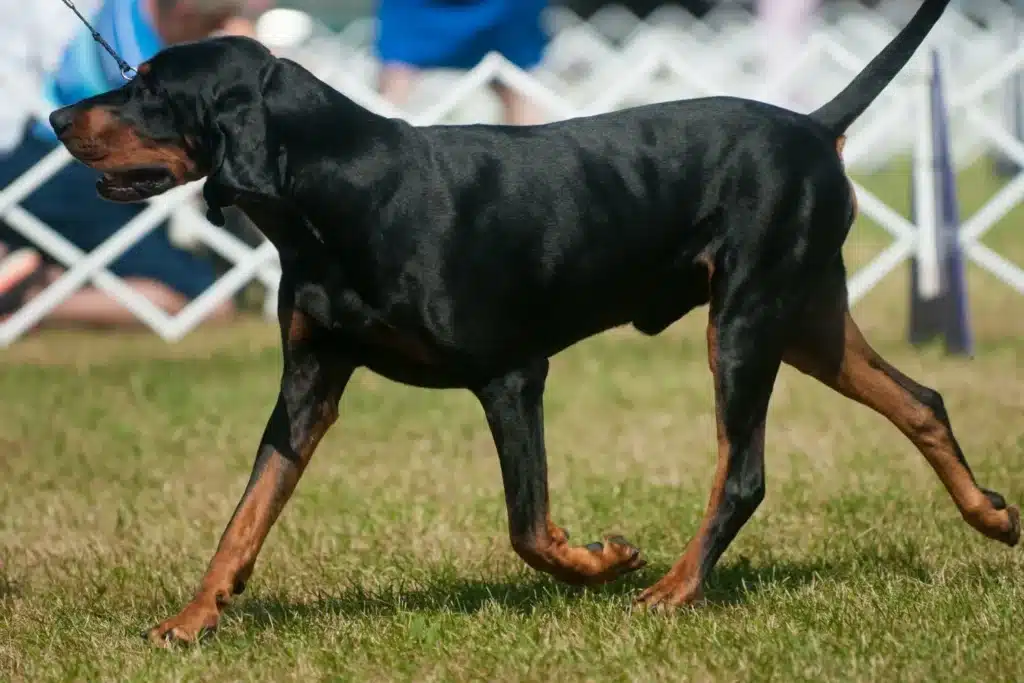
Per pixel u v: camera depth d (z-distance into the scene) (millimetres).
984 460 10953
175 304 19047
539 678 6887
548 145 7836
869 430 12539
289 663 7195
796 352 8469
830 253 8109
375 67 25531
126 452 12680
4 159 18188
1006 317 18656
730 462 7934
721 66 31125
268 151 7355
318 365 7781
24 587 8906
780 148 7949
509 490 7703
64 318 19297
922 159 16594
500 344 7660
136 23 17000
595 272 7859
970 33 31859
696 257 8031
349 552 9391
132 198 7633
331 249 7449
